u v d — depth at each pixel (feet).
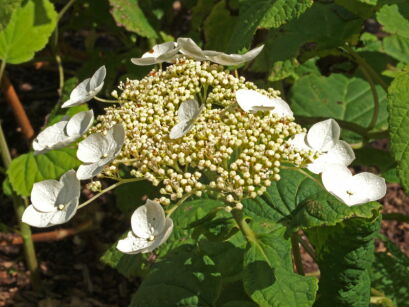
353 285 1.22
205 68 1.12
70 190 0.99
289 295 1.04
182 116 1.02
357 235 1.16
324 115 2.08
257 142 1.06
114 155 0.98
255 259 1.09
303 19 1.70
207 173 1.07
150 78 1.11
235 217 1.11
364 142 1.75
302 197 1.27
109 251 1.43
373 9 1.60
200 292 1.21
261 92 1.09
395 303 1.48
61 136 1.09
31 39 1.78
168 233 0.90
